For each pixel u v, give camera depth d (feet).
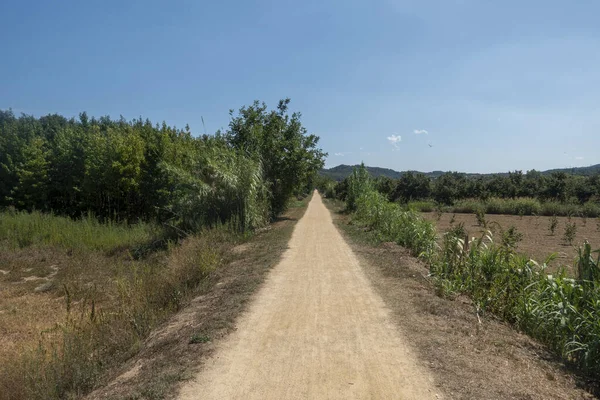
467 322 22.25
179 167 69.87
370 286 29.68
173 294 28.14
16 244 59.93
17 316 31.91
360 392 14.69
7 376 17.85
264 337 20.03
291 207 132.98
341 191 175.94
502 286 25.61
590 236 69.72
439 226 83.10
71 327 23.91
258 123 87.45
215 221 57.88
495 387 14.84
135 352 19.63
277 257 40.47
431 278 31.76
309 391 14.80
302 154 86.38
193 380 15.60
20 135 142.61
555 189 130.31
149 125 97.25
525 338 20.75
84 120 180.45
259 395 14.55
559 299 21.17
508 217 108.17
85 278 43.39
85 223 70.69
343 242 51.03
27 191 100.17
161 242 56.39
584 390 15.19
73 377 16.89
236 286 29.48
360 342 19.34
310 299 26.58
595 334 17.83
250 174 59.82
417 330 20.62
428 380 15.43
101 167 87.30
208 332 20.30
